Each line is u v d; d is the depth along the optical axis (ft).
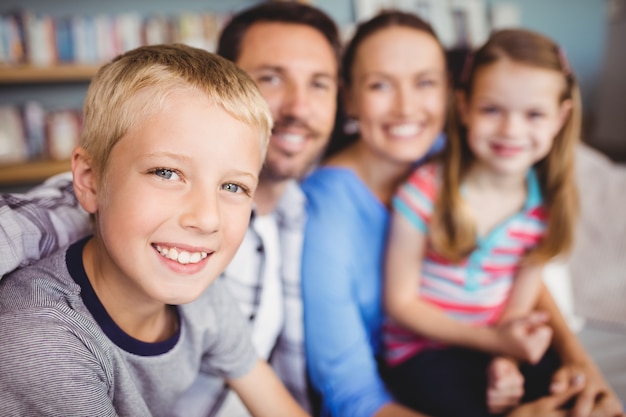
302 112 3.29
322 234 3.51
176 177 2.00
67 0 9.40
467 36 11.76
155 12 9.95
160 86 2.03
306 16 3.55
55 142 8.87
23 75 8.51
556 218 3.84
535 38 3.59
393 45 3.51
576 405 3.14
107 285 2.20
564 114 3.70
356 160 3.88
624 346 4.54
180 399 2.86
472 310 3.84
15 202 2.36
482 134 3.58
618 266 5.22
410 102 3.53
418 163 4.01
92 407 1.93
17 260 2.17
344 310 3.46
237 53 3.46
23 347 1.84
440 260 3.82
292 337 3.45
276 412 2.76
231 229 2.14
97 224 2.18
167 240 1.99
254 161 2.18
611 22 13.42
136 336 2.33
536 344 3.35
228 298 2.71
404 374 3.73
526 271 3.94
